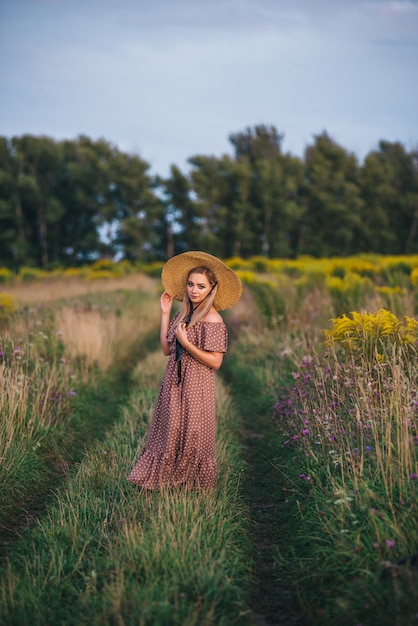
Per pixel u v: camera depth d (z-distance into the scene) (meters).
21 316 10.79
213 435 4.80
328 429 5.12
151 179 63.03
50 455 6.18
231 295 4.89
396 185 67.81
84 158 63.53
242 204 61.66
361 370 5.80
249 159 71.94
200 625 3.18
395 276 15.87
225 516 4.50
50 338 9.34
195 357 4.74
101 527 4.30
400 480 4.03
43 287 27.84
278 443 6.57
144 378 9.91
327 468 4.70
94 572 3.54
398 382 5.06
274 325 12.31
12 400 6.12
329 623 3.29
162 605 3.23
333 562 3.75
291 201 62.59
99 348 10.19
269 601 3.69
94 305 15.03
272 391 8.37
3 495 5.02
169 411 4.70
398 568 3.27
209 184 61.81
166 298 5.12
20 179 58.19
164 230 63.75
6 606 3.34
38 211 60.78
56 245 62.62
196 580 3.56
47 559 3.89
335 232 62.41
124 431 6.89
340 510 4.11
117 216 62.62
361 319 6.59
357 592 3.36
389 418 4.71
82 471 5.46
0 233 60.78
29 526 4.64
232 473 5.54
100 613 3.26
